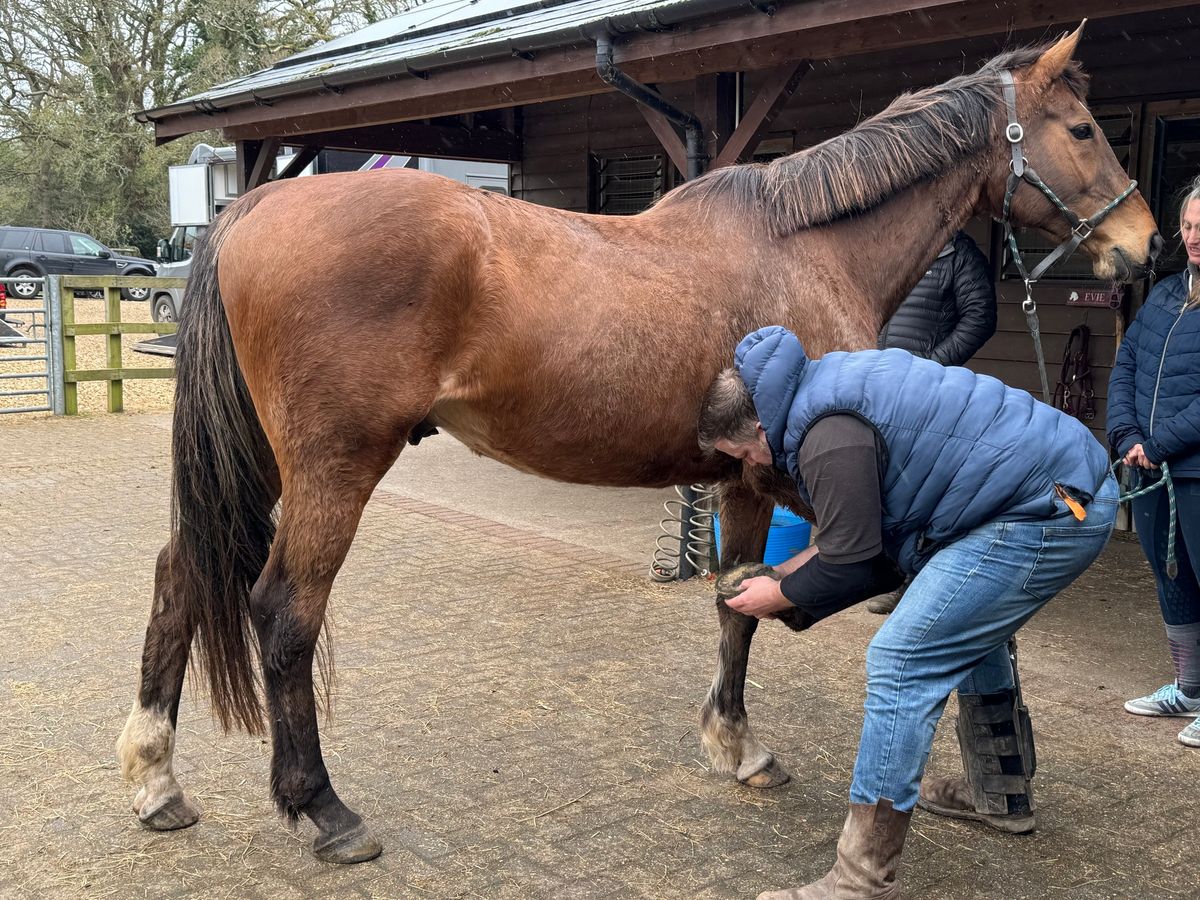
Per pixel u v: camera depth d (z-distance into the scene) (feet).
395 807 9.84
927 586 7.70
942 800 9.96
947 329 16.20
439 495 24.31
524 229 8.94
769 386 7.70
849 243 10.36
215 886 8.48
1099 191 11.03
